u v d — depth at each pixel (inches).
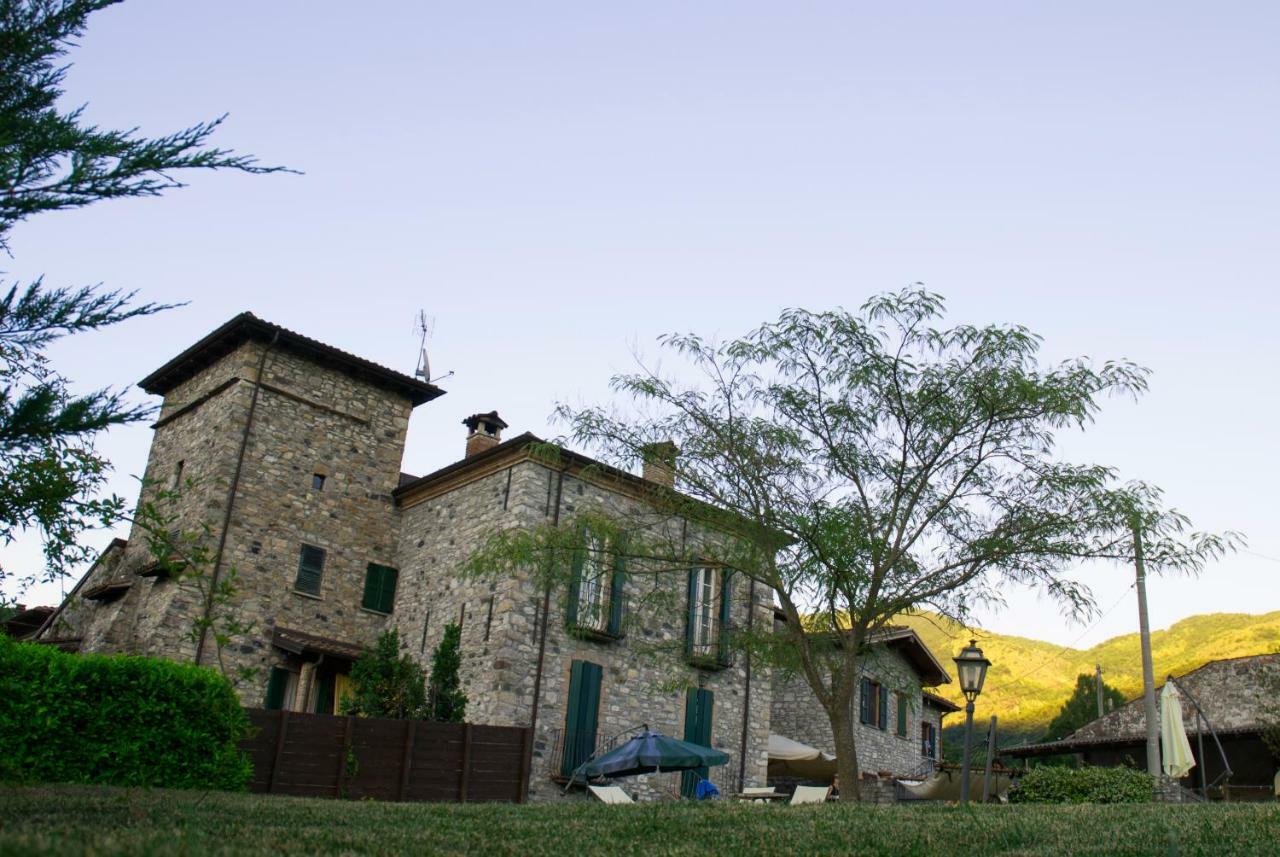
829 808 451.2
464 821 367.2
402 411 1043.3
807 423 598.5
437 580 927.0
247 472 908.6
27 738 506.9
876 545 555.5
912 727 1294.3
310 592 921.5
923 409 578.2
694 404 616.4
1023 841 330.6
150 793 451.2
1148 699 796.6
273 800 477.7
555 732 824.9
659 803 484.1
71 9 321.4
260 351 948.6
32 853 202.7
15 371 285.9
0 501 288.5
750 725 969.5
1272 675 990.4
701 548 621.3
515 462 891.4
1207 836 333.7
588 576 619.8
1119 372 571.2
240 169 311.6
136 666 550.6
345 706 811.4
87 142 290.2
